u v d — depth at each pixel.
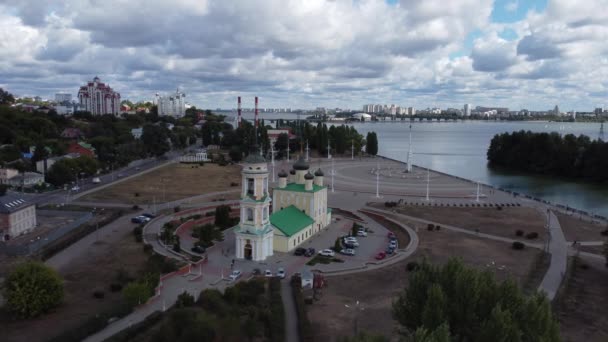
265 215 115.44
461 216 161.00
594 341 74.94
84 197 182.62
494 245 127.44
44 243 120.69
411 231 140.38
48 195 186.50
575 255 119.31
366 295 92.19
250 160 111.50
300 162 143.75
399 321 69.38
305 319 78.81
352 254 118.31
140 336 72.12
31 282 80.62
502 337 55.50
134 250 118.75
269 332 74.88
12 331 75.62
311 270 106.25
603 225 151.38
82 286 95.19
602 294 94.44
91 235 131.88
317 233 138.50
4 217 125.88
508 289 64.44
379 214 162.38
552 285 98.06
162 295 91.06
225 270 106.38
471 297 63.59
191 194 193.12
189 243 127.56
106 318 77.56
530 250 123.00
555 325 59.81
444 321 58.59
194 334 66.31
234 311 79.00
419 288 69.44
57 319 80.06
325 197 145.25
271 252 117.44
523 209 172.75
